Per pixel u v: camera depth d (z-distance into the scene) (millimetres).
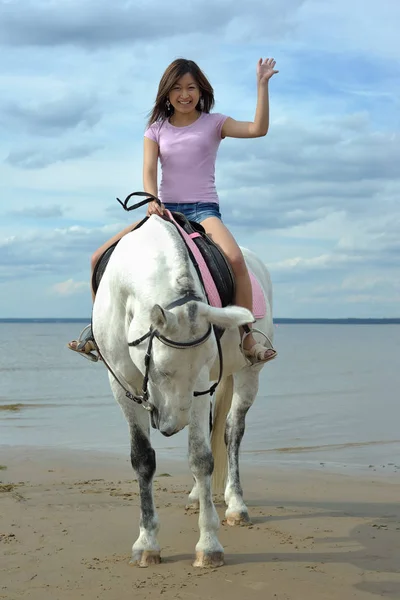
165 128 5430
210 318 3994
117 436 10961
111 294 4672
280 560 4777
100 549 5035
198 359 3988
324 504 6504
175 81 5281
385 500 6672
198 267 4645
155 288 4223
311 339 82250
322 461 8977
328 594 4133
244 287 5055
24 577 4465
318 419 13039
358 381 22172
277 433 11359
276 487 7250
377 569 4582
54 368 27141
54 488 7023
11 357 34719
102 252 5258
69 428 11750
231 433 6047
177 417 3977
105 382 20938
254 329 5211
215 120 5398
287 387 19875
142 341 4164
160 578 4426
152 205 4965
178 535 5371
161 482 7402
